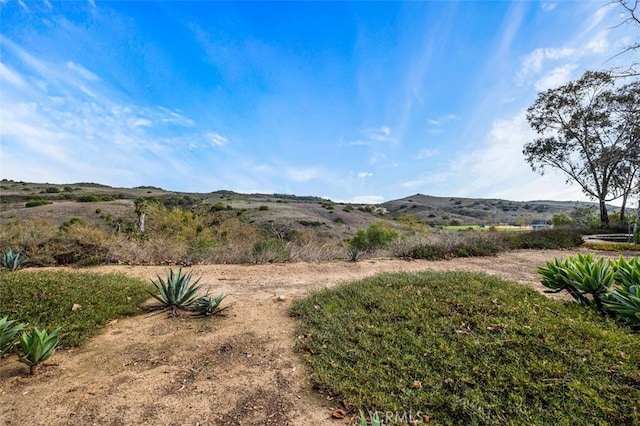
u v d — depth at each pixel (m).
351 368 2.89
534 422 2.12
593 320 3.59
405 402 2.41
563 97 21.78
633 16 10.66
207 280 6.92
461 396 2.46
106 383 2.77
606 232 19.61
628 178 22.30
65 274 5.86
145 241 9.95
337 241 17.50
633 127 17.16
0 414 2.32
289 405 2.50
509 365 2.71
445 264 9.30
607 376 2.48
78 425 2.22
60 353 3.33
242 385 2.77
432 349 3.07
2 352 2.95
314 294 5.25
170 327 4.11
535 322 3.40
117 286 5.44
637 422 2.05
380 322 3.84
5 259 6.97
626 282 3.94
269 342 3.65
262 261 9.45
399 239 12.55
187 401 2.53
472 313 3.81
